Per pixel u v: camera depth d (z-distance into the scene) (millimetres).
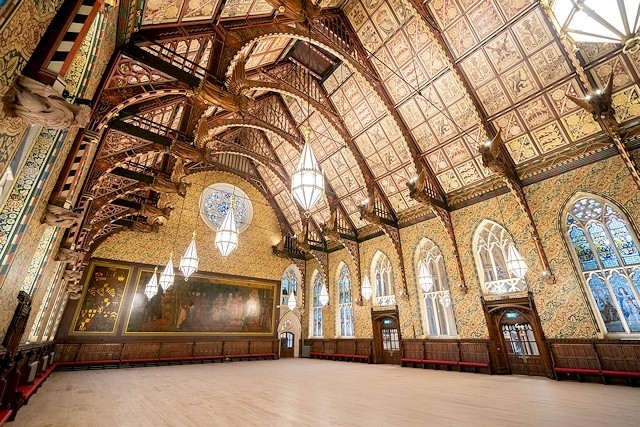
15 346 5582
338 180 19406
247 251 22062
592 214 10906
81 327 15102
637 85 9867
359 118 16266
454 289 14289
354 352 18672
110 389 9094
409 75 13805
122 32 6055
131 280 17094
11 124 2865
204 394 8266
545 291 11500
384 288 18156
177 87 7199
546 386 9273
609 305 10117
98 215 13398
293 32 9773
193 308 18766
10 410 5316
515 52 11320
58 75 2936
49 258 7266
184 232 19641
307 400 7410
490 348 12586
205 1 6883
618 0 4645
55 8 2854
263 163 20047
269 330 21500
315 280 23516
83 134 6188
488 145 11414
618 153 10547
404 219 17469
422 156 15297
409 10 12422
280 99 18422
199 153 9578
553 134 11891
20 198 4426
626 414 5941
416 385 9664
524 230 12438
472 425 5270
